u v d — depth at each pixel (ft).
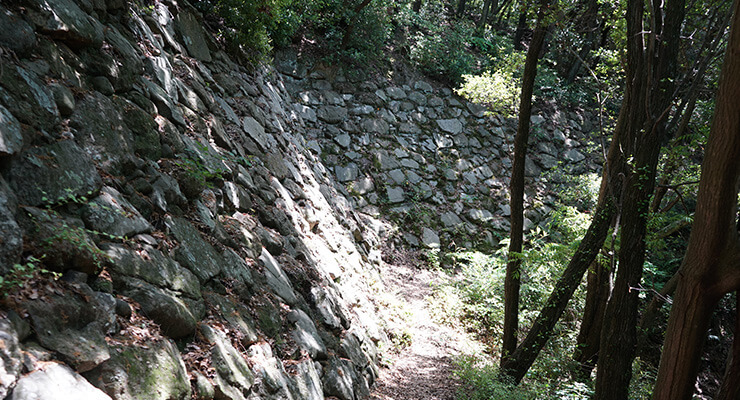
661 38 12.28
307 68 41.78
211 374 8.82
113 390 6.68
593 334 21.48
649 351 31.07
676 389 8.55
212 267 11.37
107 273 8.14
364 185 38.45
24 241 6.95
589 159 49.78
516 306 19.81
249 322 11.37
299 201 21.79
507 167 46.32
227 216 14.40
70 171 8.61
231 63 24.14
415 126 44.47
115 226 9.03
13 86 8.30
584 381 21.36
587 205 42.93
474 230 40.81
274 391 10.50
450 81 49.21
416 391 18.31
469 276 32.32
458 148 45.16
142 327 8.05
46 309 6.49
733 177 7.37
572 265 17.81
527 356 18.67
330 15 43.21
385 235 36.55
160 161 12.28
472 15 70.54
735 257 7.63
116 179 9.99
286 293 14.17
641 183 12.44
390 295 27.43
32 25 9.56
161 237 10.29
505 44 55.83
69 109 9.52
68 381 6.00
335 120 40.70
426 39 49.01
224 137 17.26
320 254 19.84
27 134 8.08
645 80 13.56
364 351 18.01
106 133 10.41
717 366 32.50
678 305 8.39
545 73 52.60
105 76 11.59
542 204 44.91
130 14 14.84
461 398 17.85
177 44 18.44
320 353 13.88
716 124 7.39
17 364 5.57
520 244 19.71
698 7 17.01
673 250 35.55
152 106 13.15
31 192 7.65
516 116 47.85
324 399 13.29
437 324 26.50
